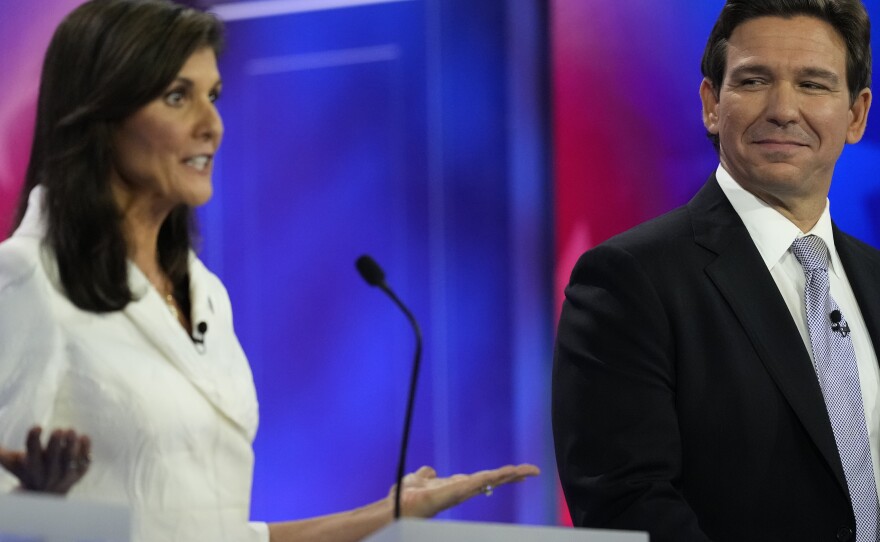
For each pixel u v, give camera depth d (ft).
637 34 57.72
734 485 28.81
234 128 63.10
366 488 61.36
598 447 29.48
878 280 31.76
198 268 28.71
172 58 26.09
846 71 31.48
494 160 59.98
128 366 25.38
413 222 61.16
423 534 17.62
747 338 29.58
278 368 62.44
